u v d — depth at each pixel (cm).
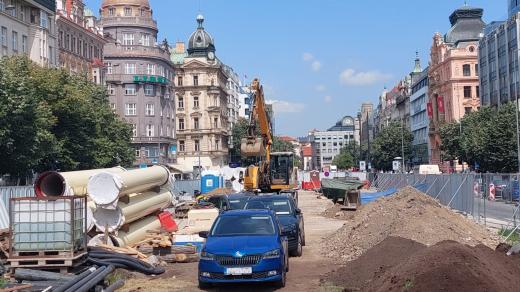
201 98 11469
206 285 1324
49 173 1653
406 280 947
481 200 2830
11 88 3478
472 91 9362
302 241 1977
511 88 7250
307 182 8031
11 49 5134
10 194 2531
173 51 12925
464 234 1791
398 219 1820
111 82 9088
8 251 1382
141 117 9275
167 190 2294
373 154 10831
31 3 5466
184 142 11494
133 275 1466
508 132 5662
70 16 6775
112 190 1684
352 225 1998
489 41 8088
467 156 6375
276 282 1327
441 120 9900
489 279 914
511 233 1952
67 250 1328
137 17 9444
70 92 4319
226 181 6512
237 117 15575
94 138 4709
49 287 1162
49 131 4031
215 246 1304
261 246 1295
